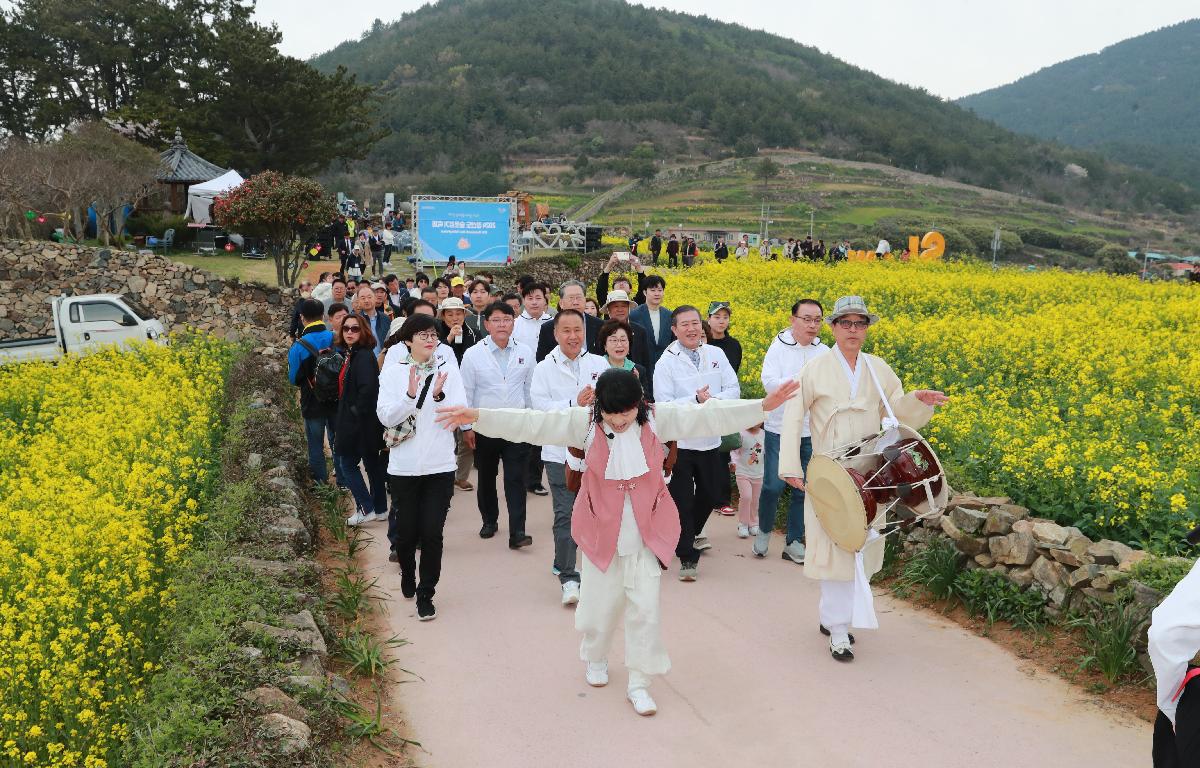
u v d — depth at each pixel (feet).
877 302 67.46
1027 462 22.13
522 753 13.74
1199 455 24.27
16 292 64.34
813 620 18.97
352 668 16.19
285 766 11.91
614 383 14.47
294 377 27.14
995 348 42.16
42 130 176.65
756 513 25.85
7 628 14.87
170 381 39.93
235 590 16.17
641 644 14.83
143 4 180.14
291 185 65.98
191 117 149.07
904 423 17.61
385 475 25.59
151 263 63.98
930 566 20.02
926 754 13.61
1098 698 15.26
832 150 604.90
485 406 25.14
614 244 144.25
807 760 13.48
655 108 652.07
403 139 538.88
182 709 12.37
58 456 27.76
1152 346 44.96
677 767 13.33
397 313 39.37
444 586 21.03
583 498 15.23
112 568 17.66
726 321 26.17
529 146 589.73
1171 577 15.70
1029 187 562.25
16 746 13.57
